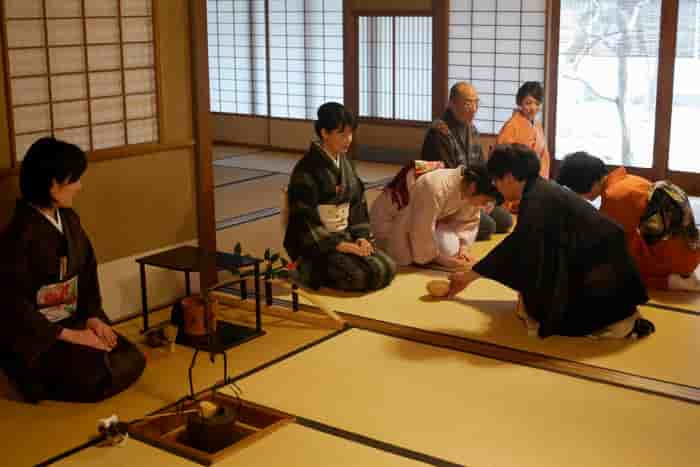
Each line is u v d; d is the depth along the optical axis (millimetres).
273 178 7461
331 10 8531
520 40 7410
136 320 4078
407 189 4824
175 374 3445
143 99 4098
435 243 4707
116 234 4035
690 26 6672
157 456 2801
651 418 3029
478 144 5570
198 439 2887
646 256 4359
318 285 4410
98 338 3227
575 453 2791
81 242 3320
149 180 4152
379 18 8266
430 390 3258
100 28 3881
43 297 3227
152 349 3699
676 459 2754
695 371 3412
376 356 3586
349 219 4500
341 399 3188
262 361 3551
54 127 3770
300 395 3225
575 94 7293
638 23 6883
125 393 3279
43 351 3133
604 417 3037
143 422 2980
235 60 9367
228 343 3709
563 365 3482
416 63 8133
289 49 8914
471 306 4176
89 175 3896
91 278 3398
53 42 3715
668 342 3715
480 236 5402
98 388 3189
